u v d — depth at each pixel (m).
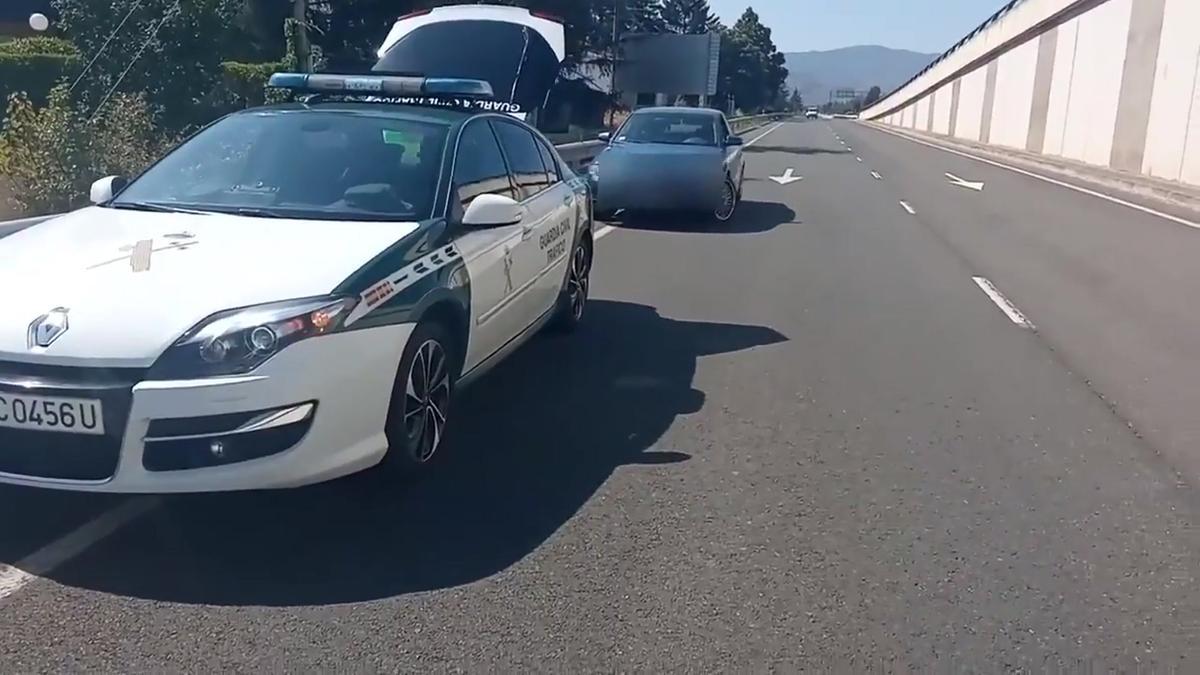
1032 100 43.75
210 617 3.70
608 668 3.45
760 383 6.89
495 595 3.91
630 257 12.05
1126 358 7.80
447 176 5.52
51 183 10.50
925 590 4.03
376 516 4.57
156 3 17.08
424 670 3.41
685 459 5.40
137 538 4.29
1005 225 16.31
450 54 11.85
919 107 91.94
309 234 4.80
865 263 12.09
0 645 3.47
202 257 4.46
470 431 5.74
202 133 5.92
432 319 5.02
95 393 3.90
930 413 6.32
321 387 4.12
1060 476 5.29
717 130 15.66
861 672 3.47
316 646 3.53
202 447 3.95
